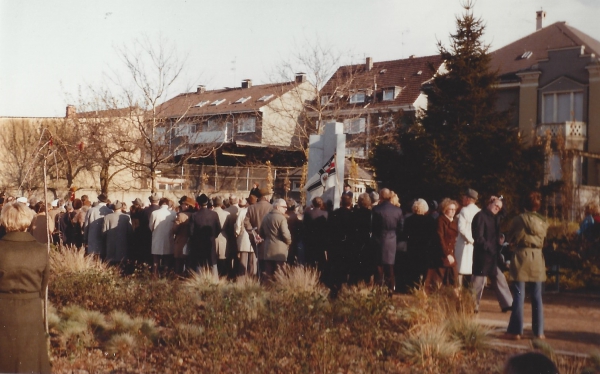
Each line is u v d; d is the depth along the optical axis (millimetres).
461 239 10508
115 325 8898
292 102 43125
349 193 11328
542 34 29906
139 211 14797
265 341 7785
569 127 26672
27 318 5965
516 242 8531
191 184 29594
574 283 13508
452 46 19219
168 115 30938
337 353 7293
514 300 8461
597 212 14125
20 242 6023
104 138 28578
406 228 11242
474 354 7719
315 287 10453
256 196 12977
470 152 17844
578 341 8336
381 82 46375
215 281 11109
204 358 7508
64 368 7438
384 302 9023
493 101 19078
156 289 10633
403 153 18406
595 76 27344
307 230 11727
